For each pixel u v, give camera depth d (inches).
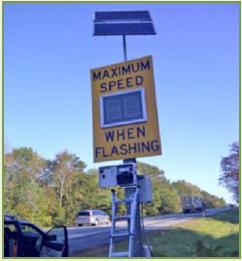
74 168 1755.7
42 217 1337.4
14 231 237.9
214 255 319.9
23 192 1304.1
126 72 323.0
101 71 332.8
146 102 306.7
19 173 1454.2
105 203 1715.1
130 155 297.6
